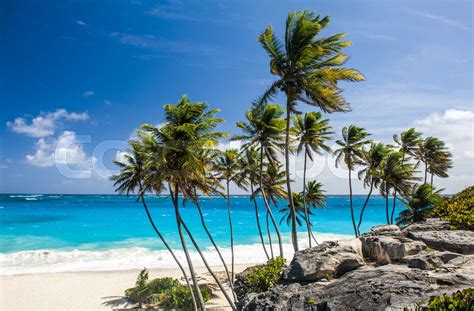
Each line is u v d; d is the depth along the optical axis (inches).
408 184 1496.1
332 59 793.6
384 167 1501.0
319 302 400.2
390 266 449.1
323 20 820.6
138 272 1341.0
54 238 2156.7
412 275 395.2
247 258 1641.2
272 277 685.3
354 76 788.6
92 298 1039.0
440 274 387.9
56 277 1254.3
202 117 818.2
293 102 871.1
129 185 1074.1
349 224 3235.7
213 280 1245.7
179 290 995.9
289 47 826.2
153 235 2320.4
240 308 562.3
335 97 803.4
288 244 2049.7
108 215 3752.5
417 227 671.1
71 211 4276.6
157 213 4133.9
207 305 981.8
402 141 1908.2
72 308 956.6
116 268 1406.3
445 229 641.6
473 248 495.2
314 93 815.7
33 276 1261.1
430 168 2250.2
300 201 1780.3
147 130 784.9
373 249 532.7
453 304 256.4
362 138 1437.0
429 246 531.2
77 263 1491.1
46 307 964.0
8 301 1004.6
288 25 817.5
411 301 320.5
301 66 815.7
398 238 551.2
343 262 502.3
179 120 802.2
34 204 5693.9
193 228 2741.1
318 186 1845.5
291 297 448.1
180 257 1632.6
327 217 4082.2
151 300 979.9
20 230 2484.0
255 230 2682.1
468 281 360.2
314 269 498.0
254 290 692.7
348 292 391.5
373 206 6958.7
